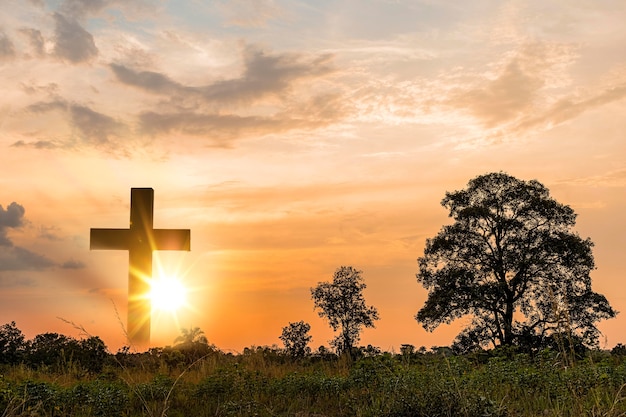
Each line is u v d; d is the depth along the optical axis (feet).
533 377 38.73
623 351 49.80
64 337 55.57
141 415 34.14
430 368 39.99
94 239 73.41
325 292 84.43
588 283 88.79
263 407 36.96
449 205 96.73
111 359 53.98
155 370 51.44
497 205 93.81
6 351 53.83
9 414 29.99
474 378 39.19
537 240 91.97
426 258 96.63
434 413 28.63
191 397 39.29
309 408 37.06
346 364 55.93
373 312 84.02
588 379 36.24
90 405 35.55
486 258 92.63
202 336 60.49
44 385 37.63
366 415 32.60
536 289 89.15
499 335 89.10
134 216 73.51
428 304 92.94
